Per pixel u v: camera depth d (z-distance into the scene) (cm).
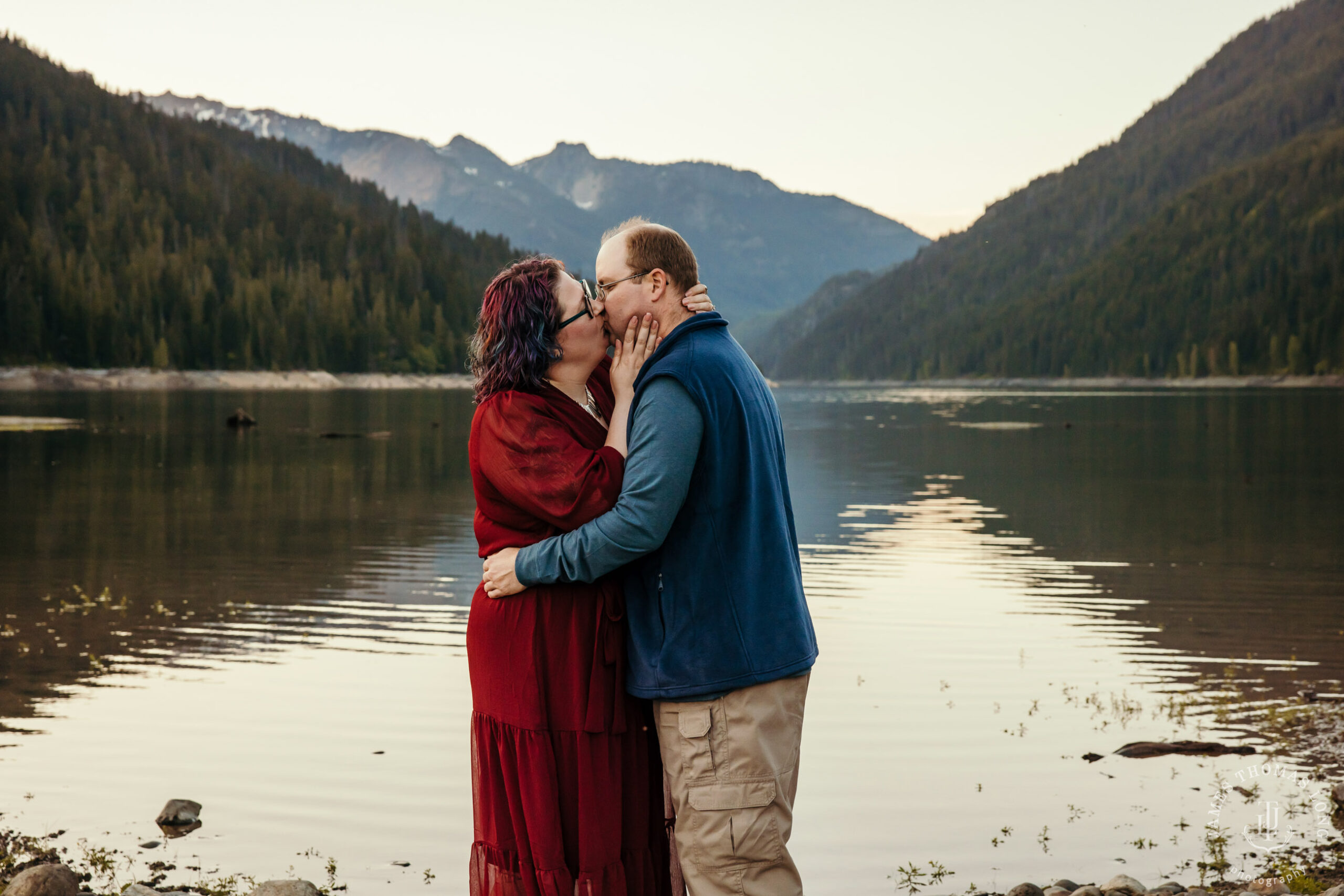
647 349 236
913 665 749
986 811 485
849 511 1734
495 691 233
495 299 237
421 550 1305
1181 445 3450
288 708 636
